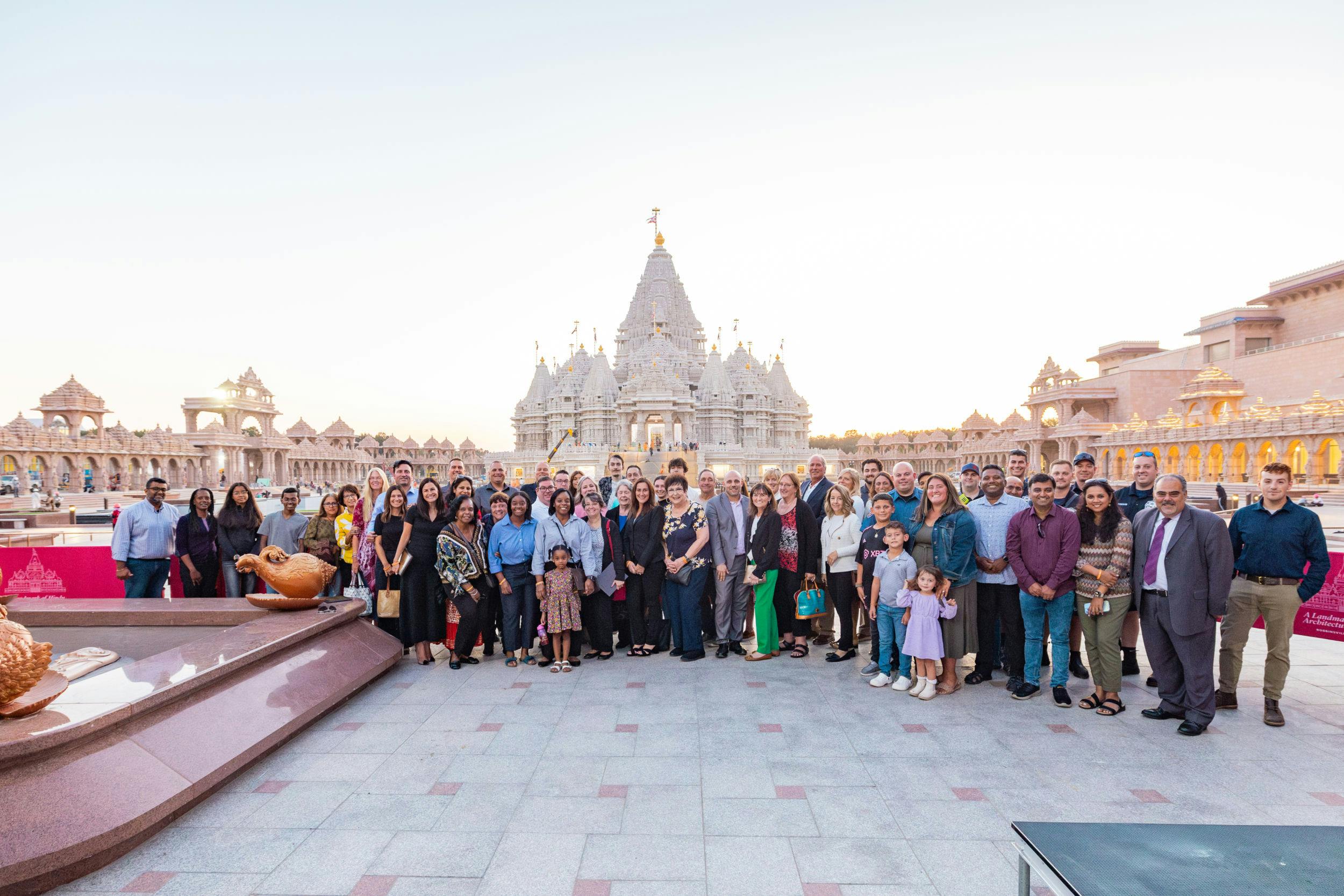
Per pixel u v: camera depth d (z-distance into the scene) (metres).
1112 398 90.19
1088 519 9.12
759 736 8.02
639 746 7.73
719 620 11.58
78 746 5.85
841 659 11.26
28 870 4.99
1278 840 3.69
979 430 108.75
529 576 11.06
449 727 8.29
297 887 5.16
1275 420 52.94
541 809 6.30
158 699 6.65
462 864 5.45
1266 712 8.45
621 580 11.61
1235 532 8.98
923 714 8.77
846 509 11.42
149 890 5.14
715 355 76.38
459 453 121.38
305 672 8.68
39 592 13.36
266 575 10.07
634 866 5.42
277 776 6.98
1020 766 7.22
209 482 80.88
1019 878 4.06
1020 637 10.05
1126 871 3.49
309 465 102.81
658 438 73.94
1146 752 7.58
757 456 72.12
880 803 6.41
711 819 6.14
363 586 12.08
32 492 58.78
